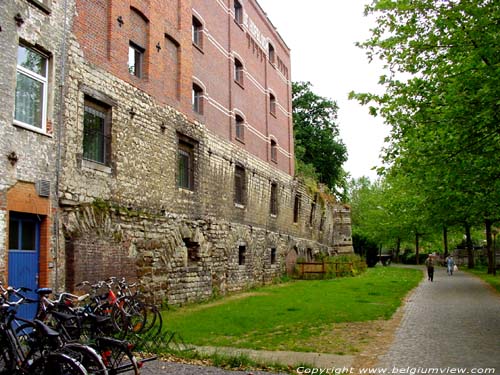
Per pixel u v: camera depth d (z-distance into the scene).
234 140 25.08
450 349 10.12
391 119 14.82
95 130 14.56
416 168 15.15
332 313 15.55
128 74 16.08
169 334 11.56
